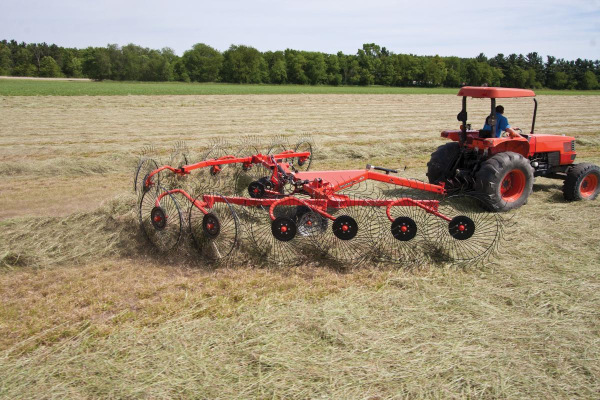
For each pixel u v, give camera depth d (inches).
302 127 754.2
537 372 138.4
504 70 3425.2
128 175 404.2
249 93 1852.9
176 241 226.4
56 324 163.2
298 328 159.6
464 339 154.5
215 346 149.3
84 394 128.3
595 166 311.4
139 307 174.7
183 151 460.4
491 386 132.4
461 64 3464.6
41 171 400.8
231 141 583.8
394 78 3518.7
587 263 214.5
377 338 153.9
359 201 229.6
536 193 338.3
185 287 192.5
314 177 268.1
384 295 184.7
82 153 494.0
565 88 3351.4
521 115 1040.2
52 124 755.4
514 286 193.9
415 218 249.6
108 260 219.5
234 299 182.1
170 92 1768.0
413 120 900.6
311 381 133.6
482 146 293.7
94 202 316.2
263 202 226.1
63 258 215.6
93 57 3316.9
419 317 168.1
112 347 148.3
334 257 219.0
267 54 3690.9
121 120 829.2
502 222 263.3
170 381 133.0
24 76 3944.4
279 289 190.9
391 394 128.6
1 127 709.3
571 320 166.7
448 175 320.5
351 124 809.5
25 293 185.5
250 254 218.2
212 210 236.1
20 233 227.9
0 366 138.9
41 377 134.1
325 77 3427.7
